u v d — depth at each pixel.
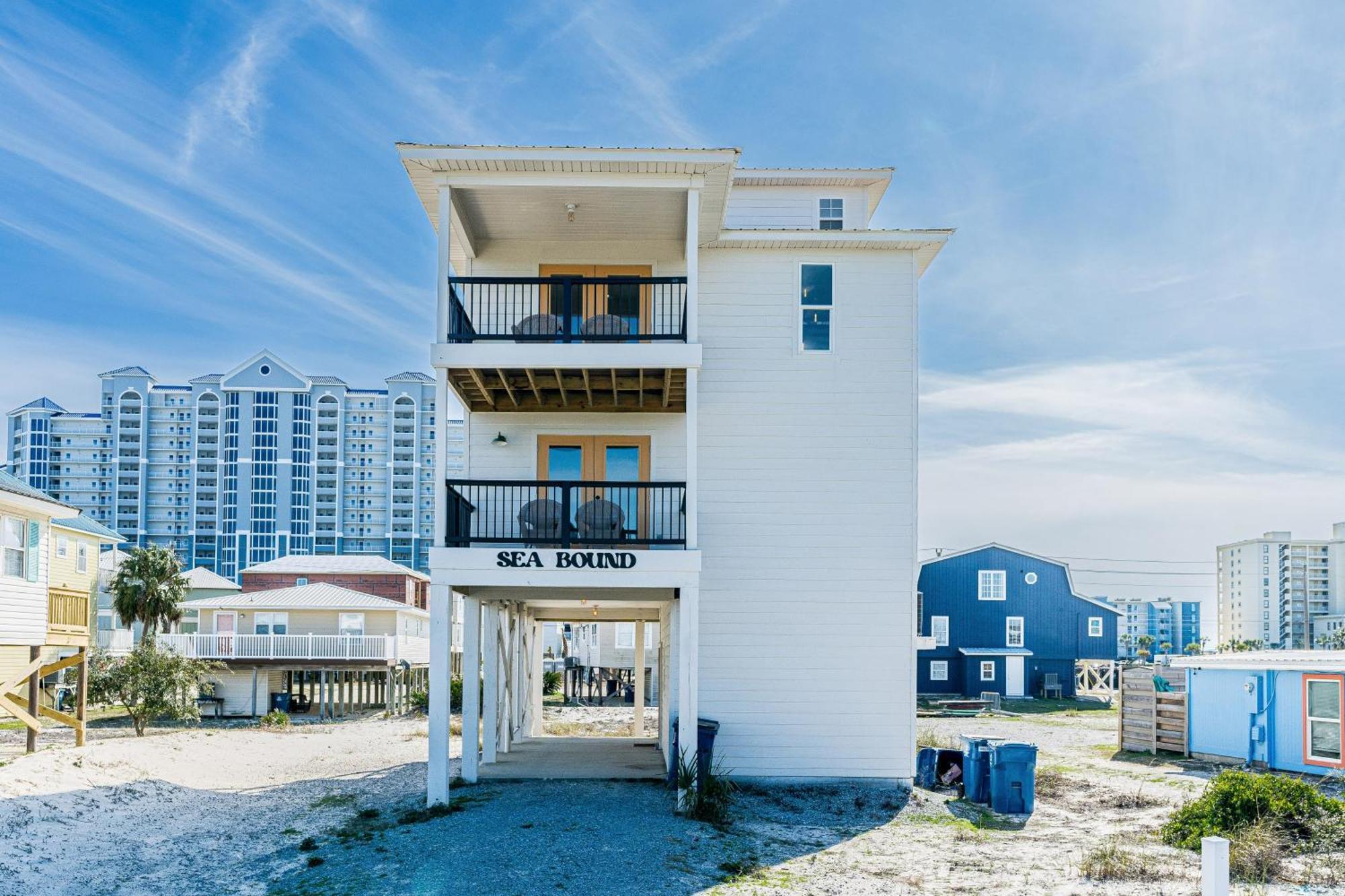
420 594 53.81
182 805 16.11
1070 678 46.31
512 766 18.61
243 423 114.25
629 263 17.64
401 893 10.38
